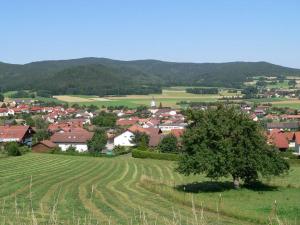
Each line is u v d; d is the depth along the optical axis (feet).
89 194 143.13
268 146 153.89
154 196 140.36
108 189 158.61
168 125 542.98
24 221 46.98
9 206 88.38
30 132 406.00
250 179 157.79
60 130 438.81
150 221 73.41
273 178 180.04
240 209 107.04
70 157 285.02
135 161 267.80
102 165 244.42
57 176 194.70
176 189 155.43
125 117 644.27
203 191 150.10
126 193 148.25
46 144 326.24
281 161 155.22
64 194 141.49
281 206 115.96
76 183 173.47
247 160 149.18
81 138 395.14
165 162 263.29
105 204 121.60
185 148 154.61
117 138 397.60
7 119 591.78
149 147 341.62
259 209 110.83
